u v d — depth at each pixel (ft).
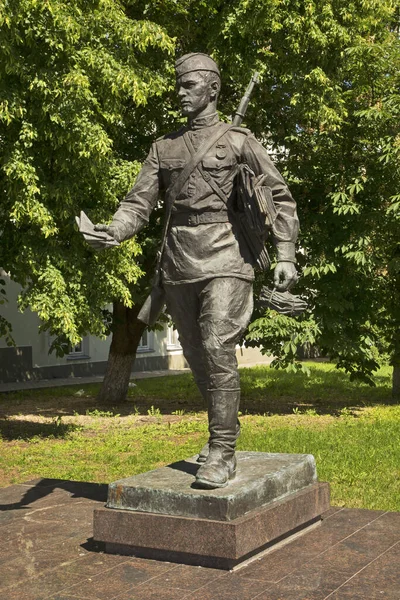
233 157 15.78
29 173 29.76
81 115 30.01
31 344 67.21
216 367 15.39
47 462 30.45
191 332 16.44
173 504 14.34
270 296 16.02
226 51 39.27
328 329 42.86
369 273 43.21
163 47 33.40
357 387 59.47
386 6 41.32
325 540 15.53
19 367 66.13
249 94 17.34
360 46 39.29
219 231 15.65
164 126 40.93
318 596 12.48
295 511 15.52
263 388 59.16
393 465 28.86
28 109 30.09
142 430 38.45
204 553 13.87
